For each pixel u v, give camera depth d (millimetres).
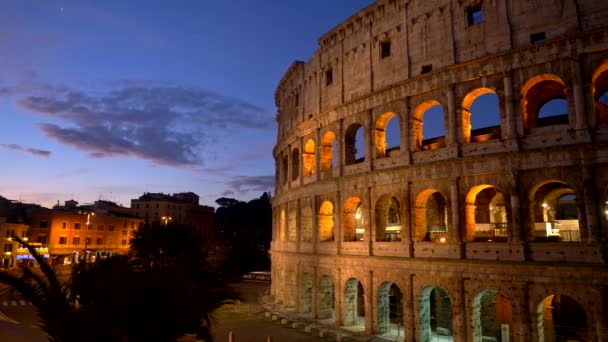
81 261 33562
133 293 24094
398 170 52844
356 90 61156
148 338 24562
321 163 66750
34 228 152125
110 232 177500
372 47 59406
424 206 52281
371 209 56438
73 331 24484
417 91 52406
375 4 58812
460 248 46438
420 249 50219
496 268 43750
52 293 24875
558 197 57750
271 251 85875
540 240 47844
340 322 58375
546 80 48281
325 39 67625
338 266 59781
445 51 50812
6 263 134875
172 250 96562
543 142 42844
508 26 46281
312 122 69000
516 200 43281
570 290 39625
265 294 90062
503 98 45875
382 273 53844
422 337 49344
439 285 48000
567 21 43156
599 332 37500
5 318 67750
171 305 24641
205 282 28547
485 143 46250
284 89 86312
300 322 62844
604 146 39375
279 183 87750
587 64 41750
